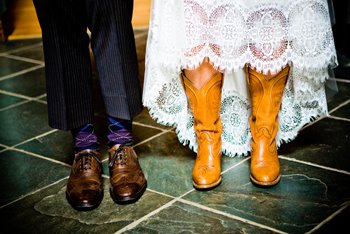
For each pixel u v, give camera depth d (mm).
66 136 2326
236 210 1658
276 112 1799
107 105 1757
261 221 1594
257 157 1800
